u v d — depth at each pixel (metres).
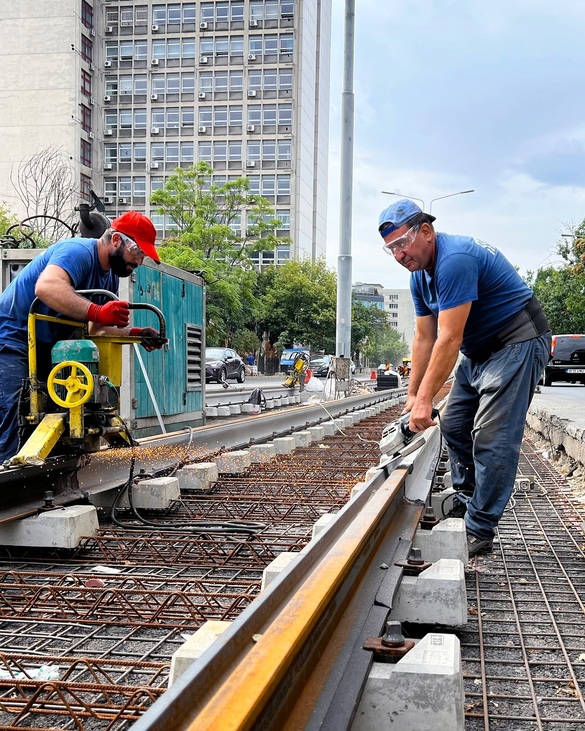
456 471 4.81
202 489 5.95
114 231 4.71
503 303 4.04
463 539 3.70
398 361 149.88
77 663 2.47
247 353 62.59
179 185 46.75
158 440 6.25
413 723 1.82
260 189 82.44
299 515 5.23
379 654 1.98
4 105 73.31
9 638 2.94
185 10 80.25
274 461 7.64
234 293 45.19
